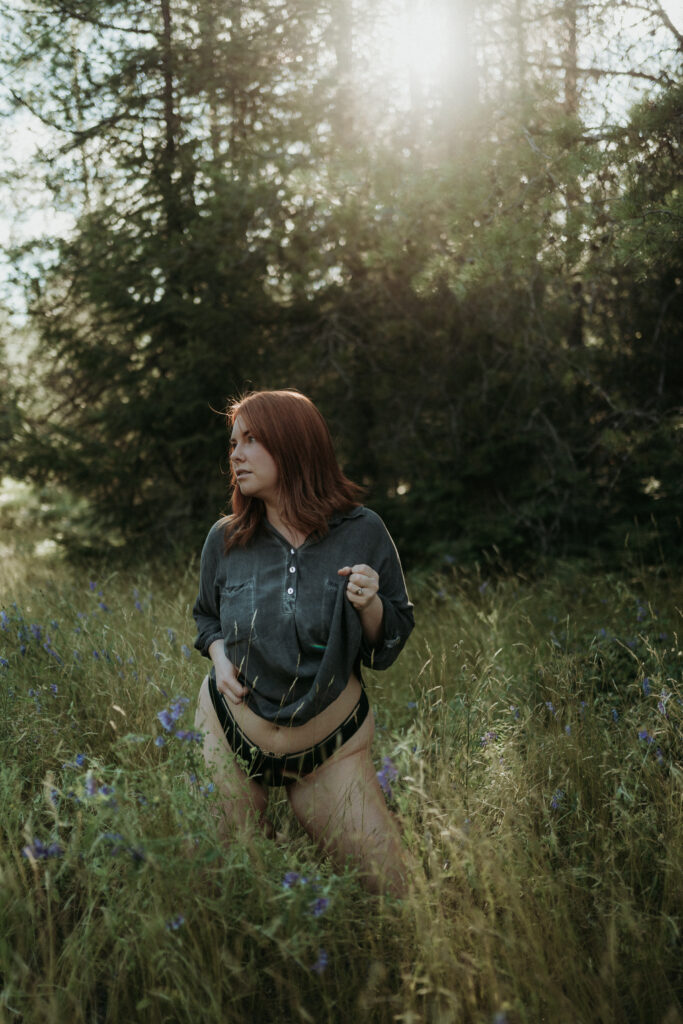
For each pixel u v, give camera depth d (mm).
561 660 3773
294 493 2348
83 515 8211
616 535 6598
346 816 2273
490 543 6758
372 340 7496
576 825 2590
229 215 6969
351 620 2256
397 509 7094
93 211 7828
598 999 1868
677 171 4707
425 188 5012
